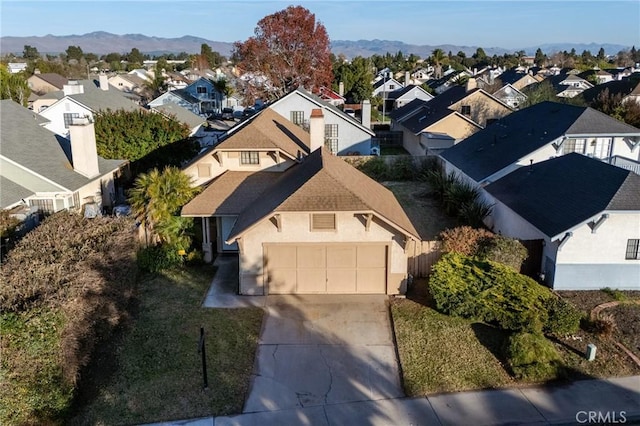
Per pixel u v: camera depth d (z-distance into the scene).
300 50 67.00
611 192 17.38
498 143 29.28
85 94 46.16
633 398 12.38
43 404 11.14
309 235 17.62
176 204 21.08
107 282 14.71
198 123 49.91
